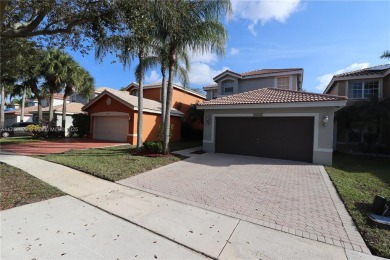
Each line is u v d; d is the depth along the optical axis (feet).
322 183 23.77
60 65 63.00
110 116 61.31
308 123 36.17
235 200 18.33
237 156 39.93
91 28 25.75
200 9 33.81
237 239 12.33
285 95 41.37
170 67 36.83
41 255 10.34
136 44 28.02
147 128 57.47
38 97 74.38
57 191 19.03
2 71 40.98
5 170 25.36
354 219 15.03
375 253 11.39
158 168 29.30
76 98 109.81
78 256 10.37
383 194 20.85
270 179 24.97
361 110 46.65
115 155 36.52
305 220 14.93
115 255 10.54
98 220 14.14
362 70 57.52
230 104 41.37
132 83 83.46
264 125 39.81
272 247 11.66
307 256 10.96
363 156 46.98
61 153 37.93
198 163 33.04
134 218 14.57
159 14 28.86
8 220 13.65
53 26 26.25
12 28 23.25
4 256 10.18
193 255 10.78
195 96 88.02
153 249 11.16
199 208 16.57
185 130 71.26
